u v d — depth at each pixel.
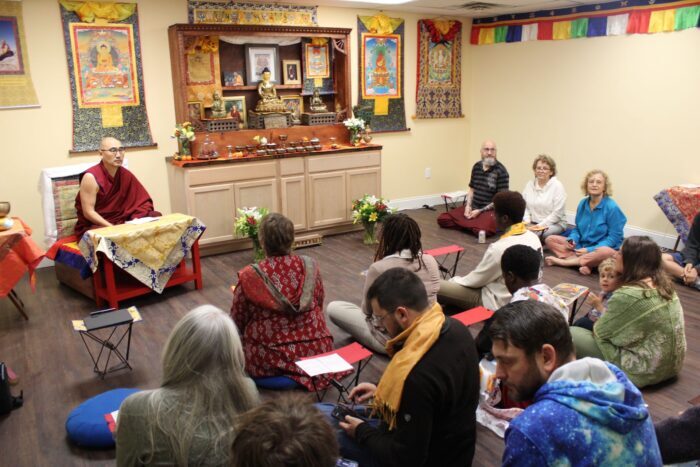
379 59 6.40
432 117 6.98
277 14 5.62
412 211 6.95
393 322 1.66
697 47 4.89
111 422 2.33
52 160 4.85
